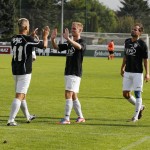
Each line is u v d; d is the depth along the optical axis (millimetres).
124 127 22125
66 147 17844
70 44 22672
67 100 22859
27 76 22047
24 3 156875
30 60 22109
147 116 25797
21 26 22172
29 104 30281
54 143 18438
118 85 45094
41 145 18078
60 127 21844
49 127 21797
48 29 22344
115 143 18562
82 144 18328
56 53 119438
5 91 38031
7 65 75875
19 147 17688
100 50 119375
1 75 55219
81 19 134125
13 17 137750
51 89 40281
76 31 22828
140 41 23672
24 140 18859
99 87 43000
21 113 25859
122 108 28875
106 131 21000
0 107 28641
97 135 20062
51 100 32531
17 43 21906
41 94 36344
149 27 138875
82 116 23734
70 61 22812
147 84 46344
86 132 20688
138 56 23766
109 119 24578
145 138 19516
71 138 19391
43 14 131250
